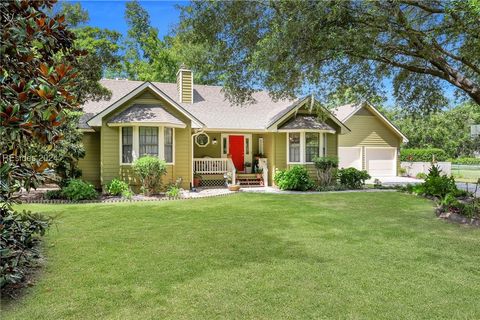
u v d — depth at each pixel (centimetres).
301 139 1614
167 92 1850
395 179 2239
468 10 696
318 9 814
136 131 1319
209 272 457
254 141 1842
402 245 589
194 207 988
